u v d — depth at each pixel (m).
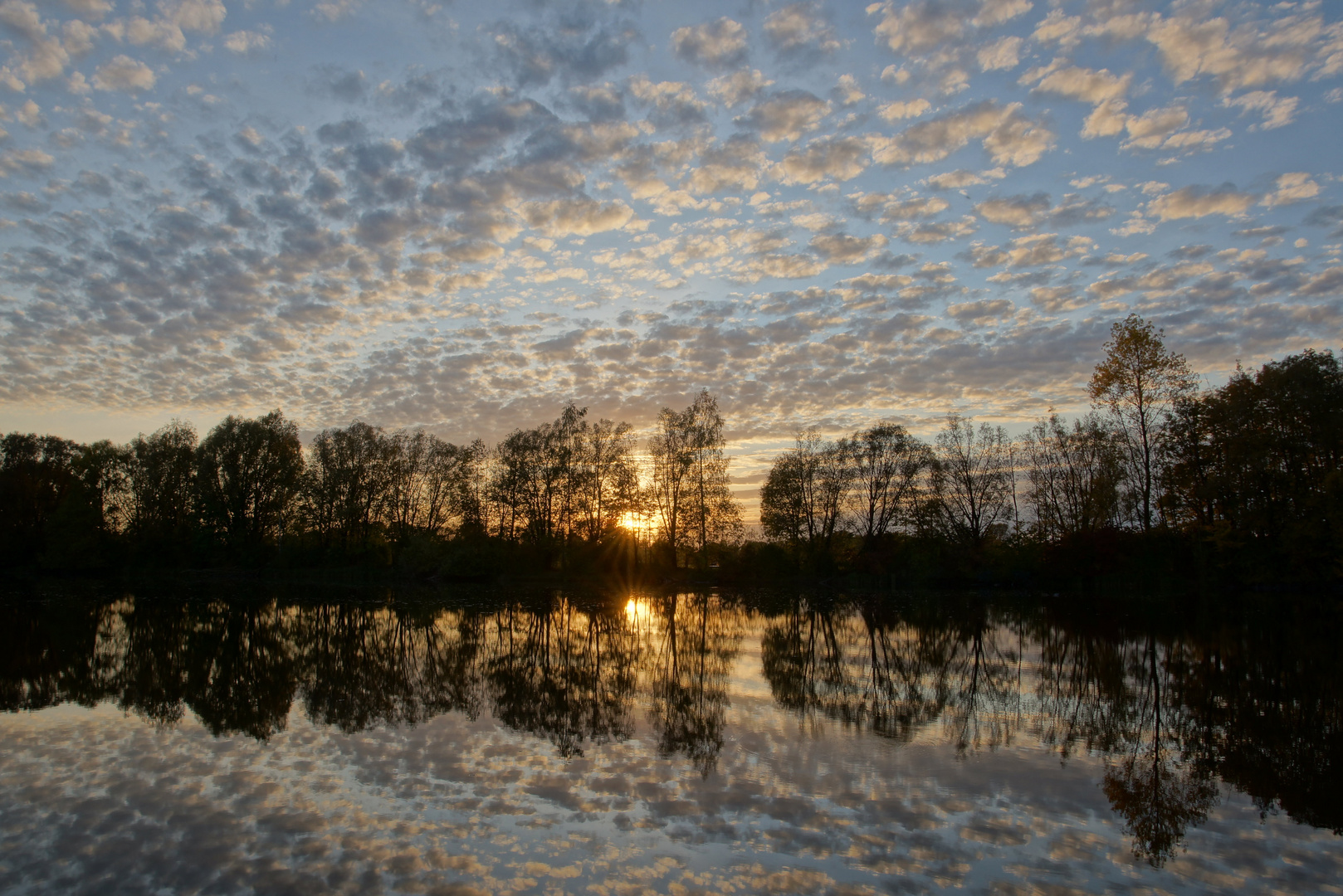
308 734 12.63
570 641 26.14
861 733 12.77
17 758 11.16
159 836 8.20
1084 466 56.47
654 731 12.92
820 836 8.22
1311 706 15.06
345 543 70.69
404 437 73.56
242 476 68.62
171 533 70.88
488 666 20.22
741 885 7.04
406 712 14.40
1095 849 7.96
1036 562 56.44
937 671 19.44
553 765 10.85
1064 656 22.11
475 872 7.32
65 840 8.08
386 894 6.85
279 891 6.93
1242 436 42.53
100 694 16.00
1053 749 11.85
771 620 34.66
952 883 7.12
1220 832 8.45
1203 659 21.48
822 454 68.50
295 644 24.80
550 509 68.06
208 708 14.70
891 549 65.25
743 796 9.51
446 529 72.06
